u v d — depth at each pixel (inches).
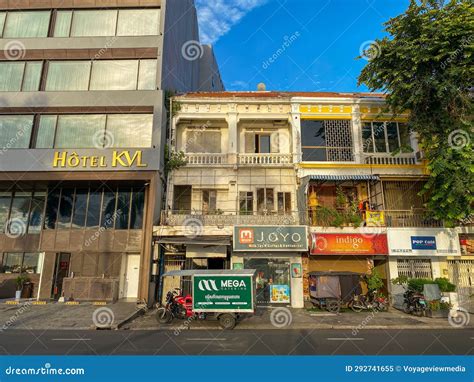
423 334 407.5
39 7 757.3
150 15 755.4
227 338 379.6
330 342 359.3
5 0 758.5
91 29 749.3
